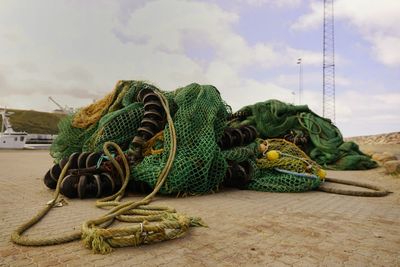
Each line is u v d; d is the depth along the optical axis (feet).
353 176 35.29
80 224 14.03
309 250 11.27
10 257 10.27
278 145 28.35
